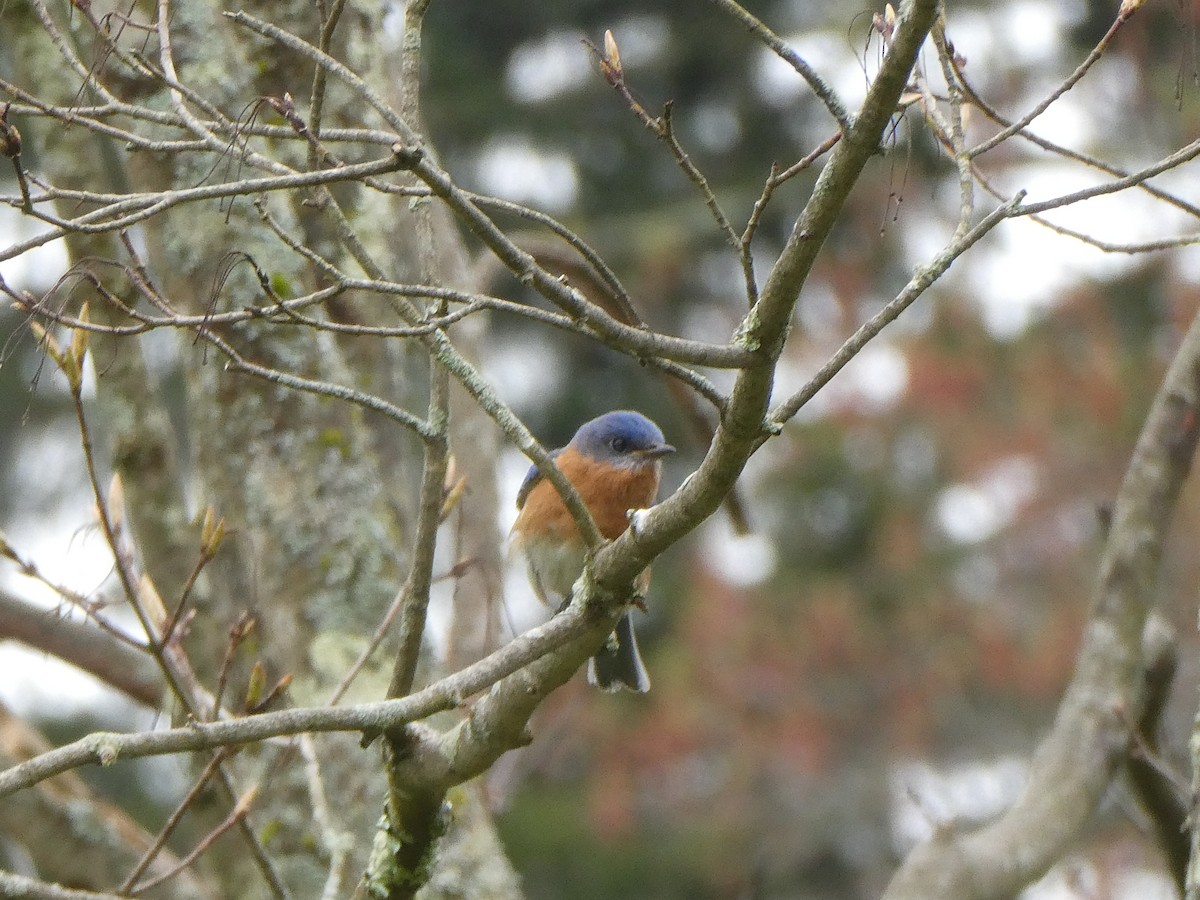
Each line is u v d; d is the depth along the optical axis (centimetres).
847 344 640
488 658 666
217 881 1030
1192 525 2197
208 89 962
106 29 678
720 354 594
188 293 989
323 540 1003
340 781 993
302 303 582
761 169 3431
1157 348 2506
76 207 1009
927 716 2591
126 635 759
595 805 2680
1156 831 907
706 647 2720
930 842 873
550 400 3362
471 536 1197
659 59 3450
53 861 1068
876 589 2736
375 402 652
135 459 1072
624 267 3259
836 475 2834
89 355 1070
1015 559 2550
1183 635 2156
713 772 2697
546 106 3412
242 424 1010
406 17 666
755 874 995
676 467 3328
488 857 1026
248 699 783
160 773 2827
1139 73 1283
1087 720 915
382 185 598
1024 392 2541
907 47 550
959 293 2669
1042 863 869
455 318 580
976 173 768
